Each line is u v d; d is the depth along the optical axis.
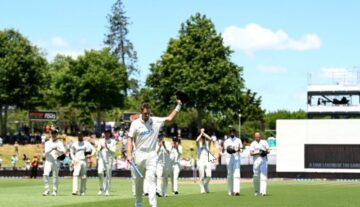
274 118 139.50
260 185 24.44
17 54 87.62
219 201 20.64
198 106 86.50
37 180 41.00
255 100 111.06
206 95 85.38
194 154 76.38
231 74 86.81
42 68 90.50
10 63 86.81
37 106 90.12
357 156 52.16
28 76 88.19
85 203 19.50
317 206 18.64
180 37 88.44
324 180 46.25
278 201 20.73
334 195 24.11
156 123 14.55
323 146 53.00
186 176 49.16
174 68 86.75
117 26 120.50
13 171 50.28
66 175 48.16
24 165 64.38
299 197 22.89
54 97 97.62
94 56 96.94
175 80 86.88
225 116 87.25
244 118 108.75
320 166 53.00
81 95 95.06
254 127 109.75
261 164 24.45
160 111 89.94
